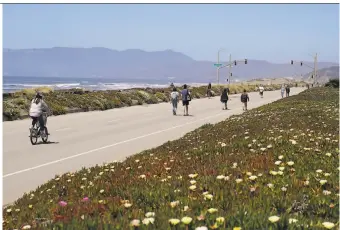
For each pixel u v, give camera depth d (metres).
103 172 14.98
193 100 95.94
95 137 34.03
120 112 61.62
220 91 131.12
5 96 56.78
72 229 6.92
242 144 18.09
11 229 8.72
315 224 6.69
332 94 83.75
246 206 7.67
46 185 14.41
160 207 8.23
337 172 11.30
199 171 12.57
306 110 40.88
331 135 19.91
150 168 14.82
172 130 38.66
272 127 26.30
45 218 8.82
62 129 39.88
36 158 24.38
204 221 6.82
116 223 7.06
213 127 31.75
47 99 60.22
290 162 12.12
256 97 114.81
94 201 9.49
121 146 29.14
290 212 7.86
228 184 9.99
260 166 12.52
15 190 16.92
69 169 21.17
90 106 64.81
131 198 9.41
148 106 75.81
